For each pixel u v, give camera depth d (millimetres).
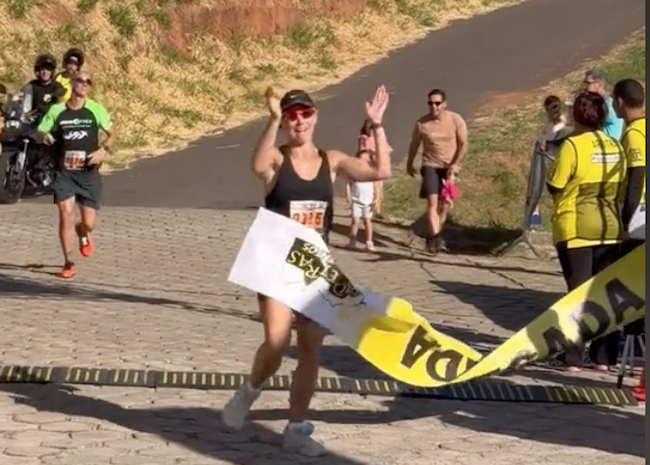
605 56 31359
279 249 7148
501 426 8203
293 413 7430
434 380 7512
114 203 19984
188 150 24625
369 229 16844
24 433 7660
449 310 13023
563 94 27719
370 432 7965
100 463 7117
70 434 7668
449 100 27766
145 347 10203
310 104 7156
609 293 8195
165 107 26703
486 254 17203
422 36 35125
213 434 7750
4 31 25922
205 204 20078
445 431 8047
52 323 11086
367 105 7180
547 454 7598
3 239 16141
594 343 9906
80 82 13602
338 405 8586
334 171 7305
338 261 16094
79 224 14297
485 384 9164
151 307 12211
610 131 11648
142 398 8555
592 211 9406
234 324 11531
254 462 7227
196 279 14219
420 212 19312
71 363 9500
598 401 8844
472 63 31766
